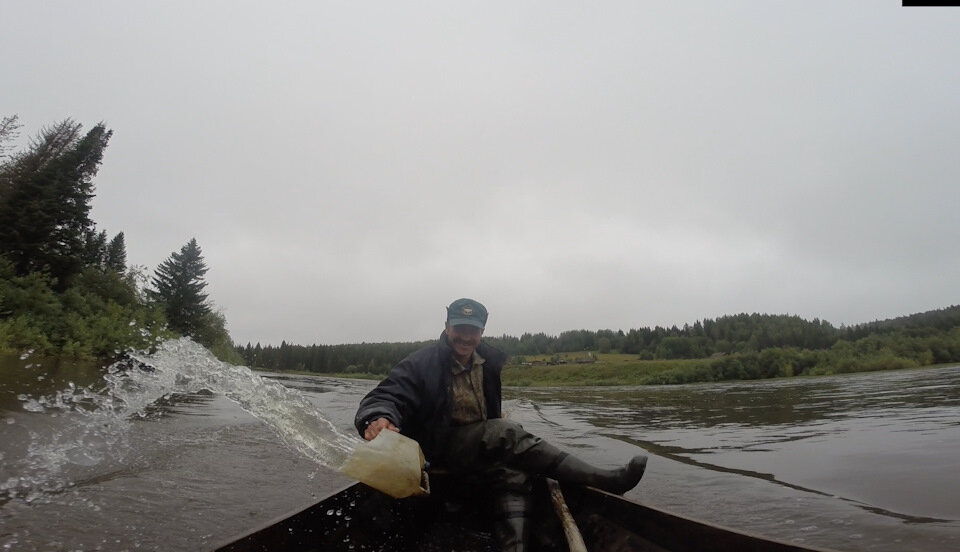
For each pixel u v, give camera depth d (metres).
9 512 3.13
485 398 3.69
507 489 3.12
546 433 9.39
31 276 20.16
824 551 1.85
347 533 2.76
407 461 2.50
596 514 3.11
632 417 12.71
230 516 3.45
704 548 2.28
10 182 28.78
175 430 6.86
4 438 5.00
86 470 4.31
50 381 10.02
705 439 8.28
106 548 2.71
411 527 3.09
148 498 3.69
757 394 20.14
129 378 11.44
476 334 3.52
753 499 4.32
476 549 2.89
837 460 5.91
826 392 18.33
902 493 4.29
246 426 7.66
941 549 2.91
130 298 27.83
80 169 31.14
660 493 4.61
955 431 7.56
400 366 3.53
